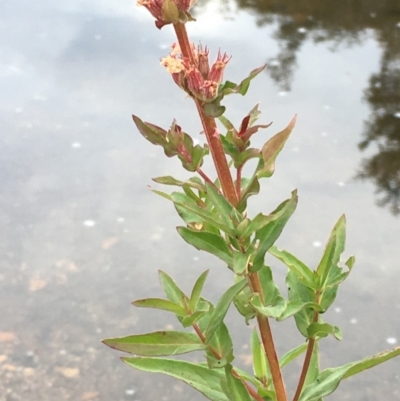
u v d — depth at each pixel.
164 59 0.25
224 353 0.30
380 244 0.73
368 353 0.61
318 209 0.78
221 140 0.27
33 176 0.85
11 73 1.07
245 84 0.26
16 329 0.65
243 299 0.29
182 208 0.30
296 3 1.34
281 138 0.27
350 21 1.25
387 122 0.93
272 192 0.81
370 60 1.11
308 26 1.24
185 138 0.27
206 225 0.30
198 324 0.32
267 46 1.17
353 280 0.69
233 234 0.27
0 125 0.94
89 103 0.99
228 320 0.67
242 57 1.12
